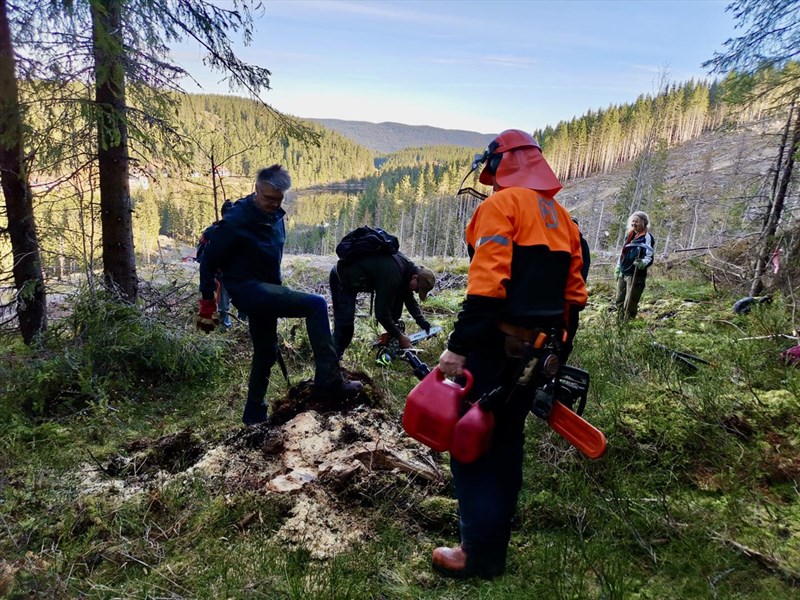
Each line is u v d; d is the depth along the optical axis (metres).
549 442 2.86
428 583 1.97
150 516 2.40
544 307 1.67
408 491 2.51
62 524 2.36
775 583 1.86
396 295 4.19
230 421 3.61
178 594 1.92
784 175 6.68
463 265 12.84
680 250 10.41
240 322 5.81
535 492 2.55
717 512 2.29
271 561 2.06
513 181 1.77
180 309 5.74
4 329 5.27
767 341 4.27
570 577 1.92
